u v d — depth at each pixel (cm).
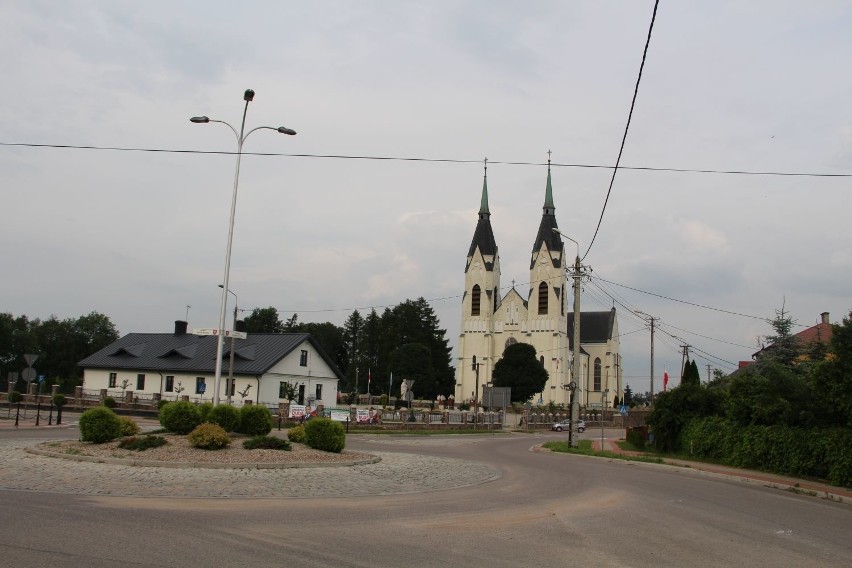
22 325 10438
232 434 2316
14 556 810
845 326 2214
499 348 12162
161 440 1991
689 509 1495
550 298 11831
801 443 2352
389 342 12725
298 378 6412
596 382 12962
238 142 2775
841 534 1266
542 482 1947
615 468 2611
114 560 815
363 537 1030
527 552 980
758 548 1084
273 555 885
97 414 2070
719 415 3177
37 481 1416
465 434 5525
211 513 1162
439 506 1389
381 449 3112
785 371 2625
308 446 2266
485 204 12700
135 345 7019
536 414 7862
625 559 962
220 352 2683
